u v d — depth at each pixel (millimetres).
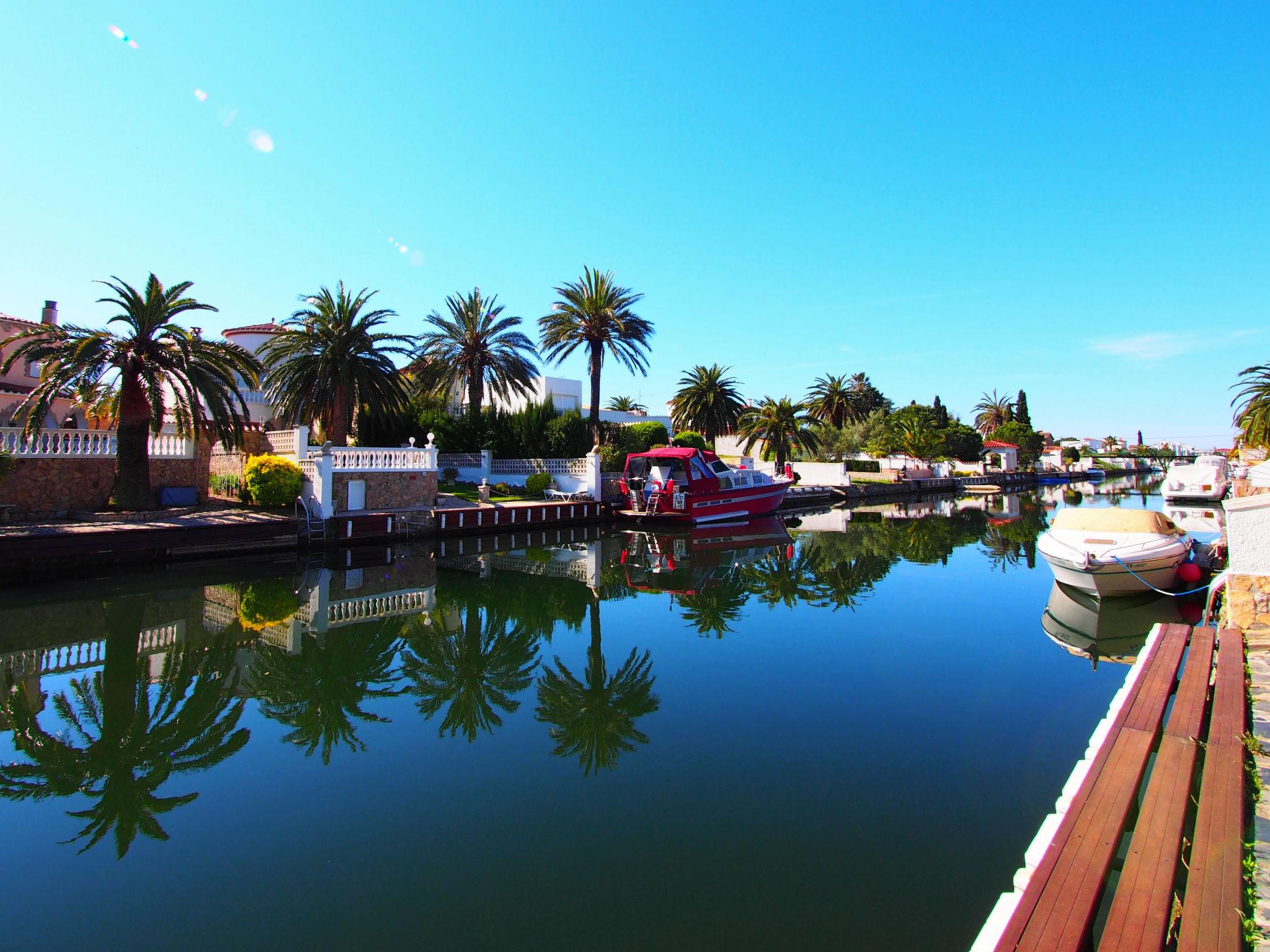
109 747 6422
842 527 27672
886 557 19016
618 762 5977
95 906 3984
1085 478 82750
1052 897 2920
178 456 20094
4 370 16766
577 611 12281
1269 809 3633
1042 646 9664
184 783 5645
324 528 19469
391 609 12430
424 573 16281
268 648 9883
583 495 28984
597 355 32344
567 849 4562
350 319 25453
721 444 56781
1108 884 3307
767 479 30766
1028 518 31281
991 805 5109
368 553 19328
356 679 8547
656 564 18000
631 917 3816
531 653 9641
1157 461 125188
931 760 5922
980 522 29688
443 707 7496
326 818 5051
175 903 4012
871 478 51031
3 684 8281
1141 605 11867
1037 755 6008
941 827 4789
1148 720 4945
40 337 17203
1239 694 5254
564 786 5527
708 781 5578
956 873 4238
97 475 18188
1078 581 12227
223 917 3871
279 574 15844
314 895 4070
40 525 16109
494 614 12094
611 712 7266
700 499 26812
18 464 16812
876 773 5672
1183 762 4254
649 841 4652
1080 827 3498
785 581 15328
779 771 5738
